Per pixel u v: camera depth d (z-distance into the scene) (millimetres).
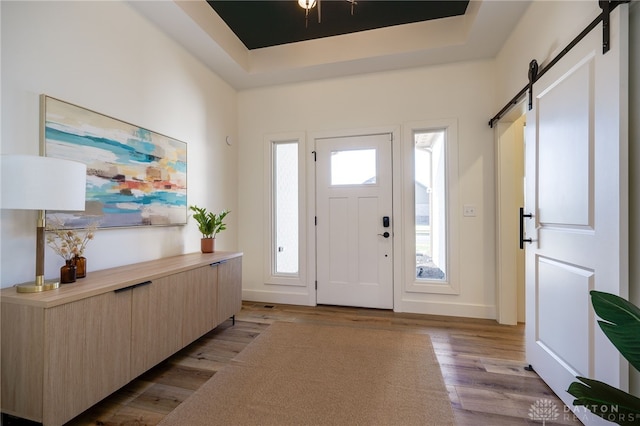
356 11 2652
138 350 1675
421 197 3172
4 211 1468
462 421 1473
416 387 1698
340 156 3379
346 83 3342
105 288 1486
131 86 2193
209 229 2820
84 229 1812
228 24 2859
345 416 1442
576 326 1477
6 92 1477
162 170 2467
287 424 1393
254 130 3635
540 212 1841
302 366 1956
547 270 1765
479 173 2951
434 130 3135
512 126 2770
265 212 3586
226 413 1477
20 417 1285
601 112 1305
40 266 1418
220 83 3355
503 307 2791
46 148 1626
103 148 1954
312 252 3428
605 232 1278
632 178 1220
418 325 2750
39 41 1612
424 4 2564
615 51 1224
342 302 3355
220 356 2160
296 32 2984
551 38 1823
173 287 1950
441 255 3137
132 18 2209
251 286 3627
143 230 2299
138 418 1495
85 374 1390
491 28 2447
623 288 1190
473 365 2020
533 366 1928
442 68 3057
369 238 3277
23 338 1272
